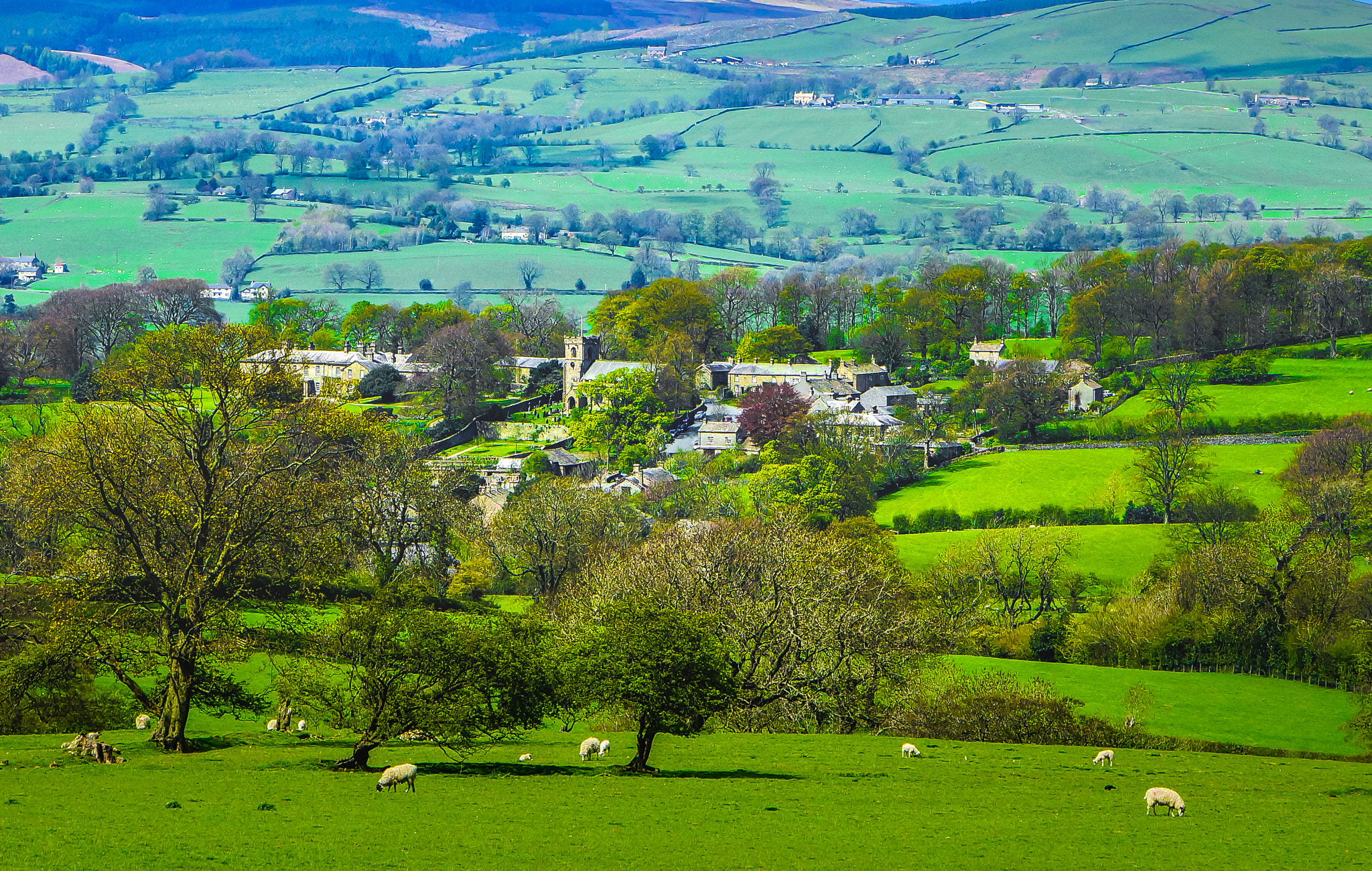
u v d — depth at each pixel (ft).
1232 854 623.77
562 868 566.77
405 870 557.33
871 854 609.83
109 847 573.33
